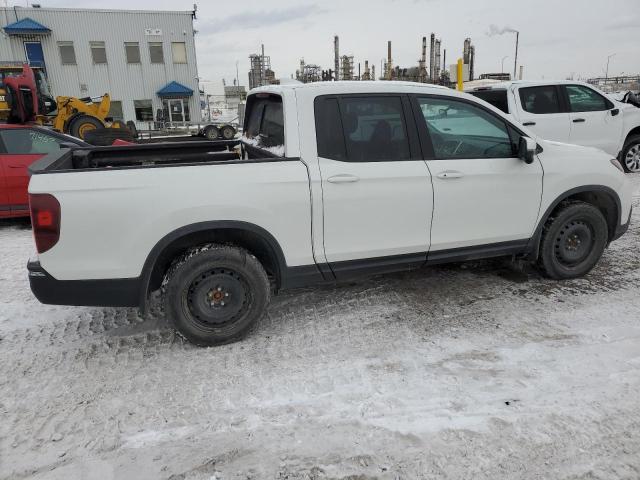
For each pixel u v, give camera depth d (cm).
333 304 414
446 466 234
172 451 248
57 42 3123
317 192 343
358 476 229
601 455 239
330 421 267
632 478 225
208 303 340
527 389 289
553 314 385
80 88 3222
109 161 429
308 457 242
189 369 322
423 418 267
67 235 306
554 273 442
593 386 290
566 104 843
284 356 336
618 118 871
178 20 3284
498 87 842
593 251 446
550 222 427
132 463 241
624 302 403
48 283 313
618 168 446
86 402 290
